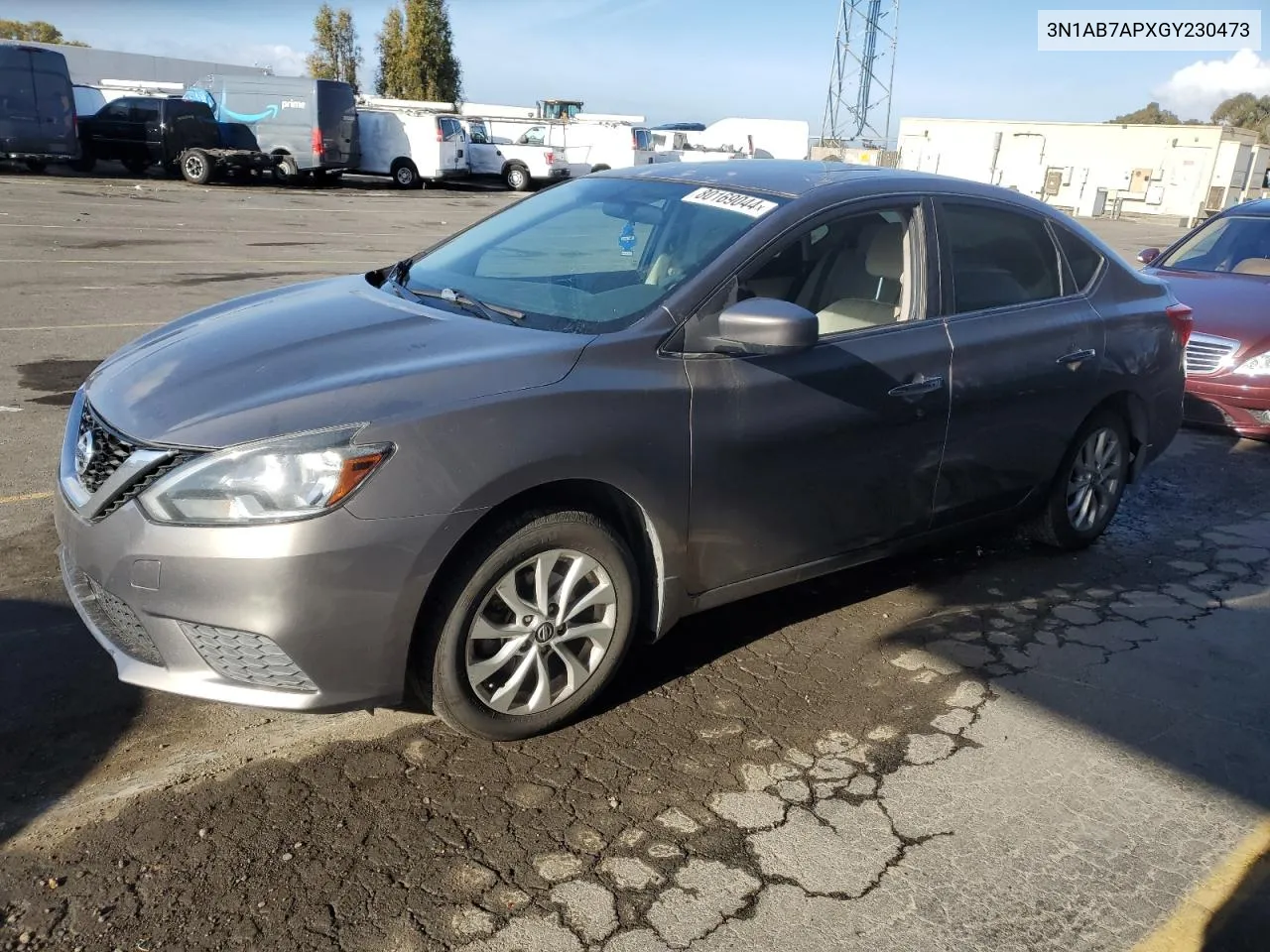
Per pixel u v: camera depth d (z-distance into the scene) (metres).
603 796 2.80
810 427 3.36
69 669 3.26
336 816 2.65
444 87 48.16
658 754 3.02
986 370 3.90
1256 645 3.97
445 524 2.62
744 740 3.12
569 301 3.32
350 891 2.39
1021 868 2.63
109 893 2.34
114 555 2.59
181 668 2.64
